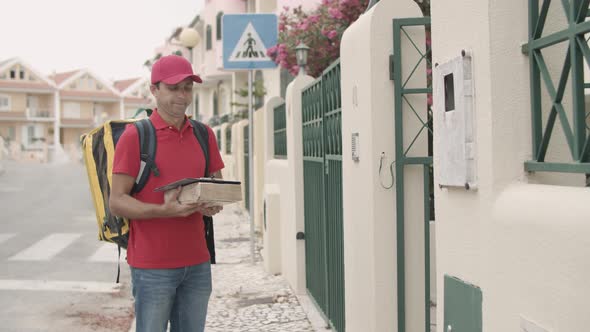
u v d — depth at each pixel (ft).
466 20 10.61
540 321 8.50
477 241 10.34
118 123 13.53
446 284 11.50
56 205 66.90
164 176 12.52
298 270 25.72
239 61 31.96
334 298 20.16
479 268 10.29
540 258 8.48
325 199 21.08
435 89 11.84
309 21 36.40
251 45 31.96
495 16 9.82
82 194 81.46
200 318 13.07
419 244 14.76
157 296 12.46
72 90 284.82
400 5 14.75
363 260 15.72
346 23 34.19
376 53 14.73
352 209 16.85
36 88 270.87
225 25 31.78
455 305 11.10
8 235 44.37
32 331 21.68
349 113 16.92
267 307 24.07
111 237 12.89
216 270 31.24
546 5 9.20
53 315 23.75
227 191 11.80
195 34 64.13
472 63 10.39
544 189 8.93
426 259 14.71
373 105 14.71
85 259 35.27
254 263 32.40
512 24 9.85
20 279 30.01
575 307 7.77
